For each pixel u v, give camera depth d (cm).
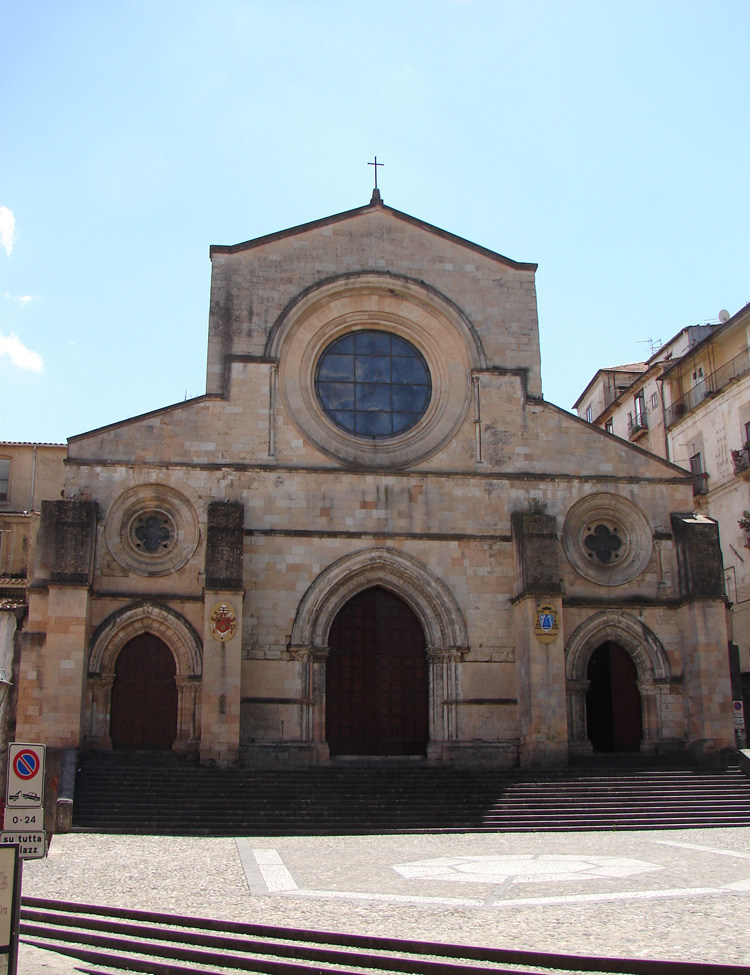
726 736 4069
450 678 4184
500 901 1873
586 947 1523
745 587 5306
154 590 4106
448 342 4625
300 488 4291
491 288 4688
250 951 1622
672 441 6112
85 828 3095
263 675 4072
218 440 4303
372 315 4631
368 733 4203
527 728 4006
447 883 2078
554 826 3172
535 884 2055
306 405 4438
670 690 4275
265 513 4241
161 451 4247
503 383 4550
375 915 1758
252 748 3978
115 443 4219
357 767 4016
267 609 4144
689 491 4509
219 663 3841
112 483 4172
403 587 4303
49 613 3809
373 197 4716
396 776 3659
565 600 4309
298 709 4053
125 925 1762
